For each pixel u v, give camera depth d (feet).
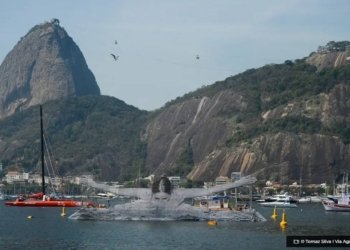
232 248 380.99
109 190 572.51
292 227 524.11
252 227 505.66
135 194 555.69
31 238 432.25
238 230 477.77
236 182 567.18
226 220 545.03
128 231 466.29
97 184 585.63
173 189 547.90
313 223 587.27
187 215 541.34
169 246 388.78
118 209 549.13
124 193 559.38
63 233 459.73
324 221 620.90
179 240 415.64
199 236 436.76
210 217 542.98
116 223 525.75
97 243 402.72
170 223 522.47
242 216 551.18
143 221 538.06
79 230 477.36
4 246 390.42
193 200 591.37
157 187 548.72
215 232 461.37
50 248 380.78
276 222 575.38
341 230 505.66
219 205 572.92
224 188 561.43
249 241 412.57
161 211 542.98
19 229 500.33
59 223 547.08
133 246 388.37
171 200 544.62
